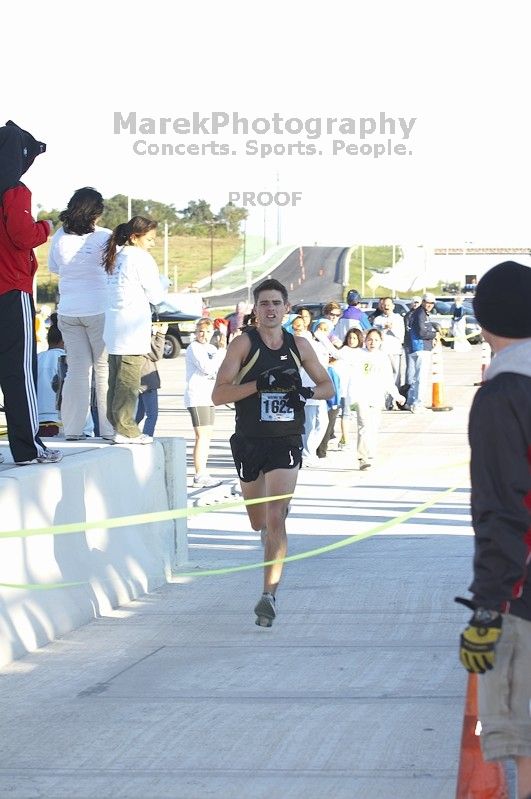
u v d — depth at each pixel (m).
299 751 6.75
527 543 4.57
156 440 12.13
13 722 7.45
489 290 4.68
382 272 171.75
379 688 7.95
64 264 12.23
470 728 5.55
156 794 6.18
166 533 12.07
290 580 11.56
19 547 9.26
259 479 9.97
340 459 22.02
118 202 167.38
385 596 10.73
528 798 4.28
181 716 7.46
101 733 7.17
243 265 188.75
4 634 8.88
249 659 8.82
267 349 9.72
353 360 20.25
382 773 6.38
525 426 4.44
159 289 11.69
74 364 12.31
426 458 22.00
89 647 9.33
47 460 10.10
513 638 4.59
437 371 31.77
